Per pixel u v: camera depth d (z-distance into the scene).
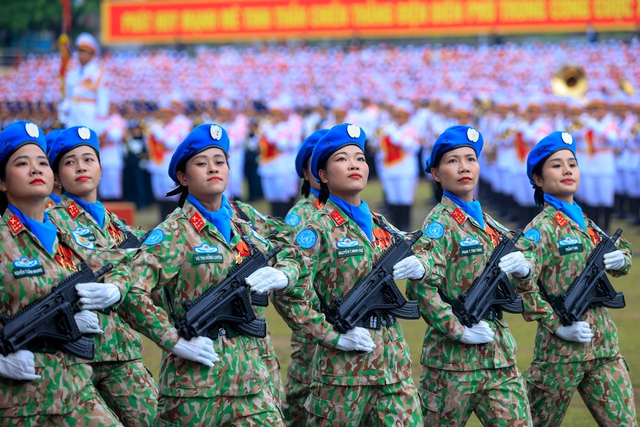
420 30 43.88
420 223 21.94
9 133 5.29
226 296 5.67
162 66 45.12
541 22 42.09
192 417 5.58
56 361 5.25
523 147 20.27
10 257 5.18
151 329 5.51
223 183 5.87
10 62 50.84
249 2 46.38
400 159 20.59
